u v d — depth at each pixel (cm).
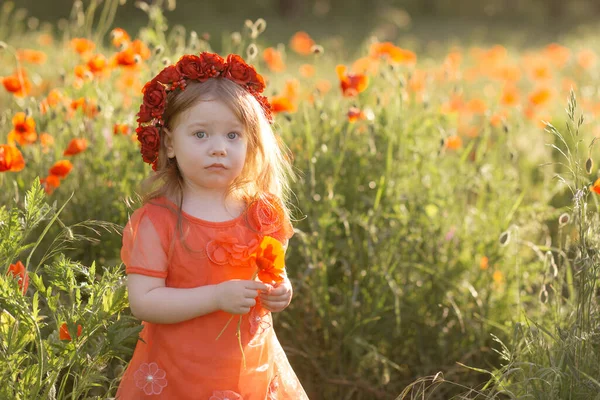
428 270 405
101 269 388
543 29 2753
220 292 258
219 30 2081
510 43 1984
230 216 275
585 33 2058
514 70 767
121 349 255
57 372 256
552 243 495
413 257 419
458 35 2392
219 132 266
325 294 393
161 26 462
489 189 446
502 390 296
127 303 268
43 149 421
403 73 500
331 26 2594
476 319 410
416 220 420
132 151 416
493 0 3294
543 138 632
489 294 416
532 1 3309
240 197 281
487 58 805
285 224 288
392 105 446
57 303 285
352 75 423
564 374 285
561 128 637
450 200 439
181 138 265
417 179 437
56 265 268
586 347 292
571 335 294
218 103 264
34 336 267
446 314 409
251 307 276
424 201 425
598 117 614
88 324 259
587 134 602
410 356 411
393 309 403
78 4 507
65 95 459
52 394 258
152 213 268
